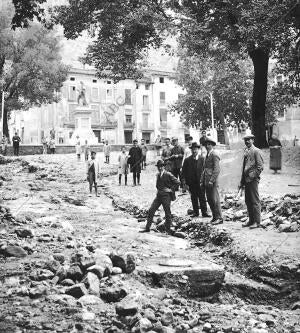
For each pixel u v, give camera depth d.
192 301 7.20
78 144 34.66
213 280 7.89
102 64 27.36
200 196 13.17
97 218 14.16
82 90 45.50
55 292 6.52
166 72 81.31
